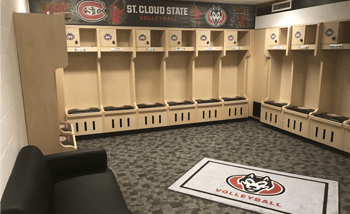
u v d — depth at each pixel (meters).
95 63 5.00
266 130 5.35
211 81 6.04
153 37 5.32
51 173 2.20
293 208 2.56
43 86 2.69
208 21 5.47
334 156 3.94
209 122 5.90
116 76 5.21
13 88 2.11
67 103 4.94
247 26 5.77
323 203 2.64
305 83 5.08
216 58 5.79
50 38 2.63
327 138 4.16
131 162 3.78
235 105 5.93
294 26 4.63
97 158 2.41
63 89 4.46
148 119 5.23
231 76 6.18
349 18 3.94
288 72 5.38
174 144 4.54
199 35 5.26
